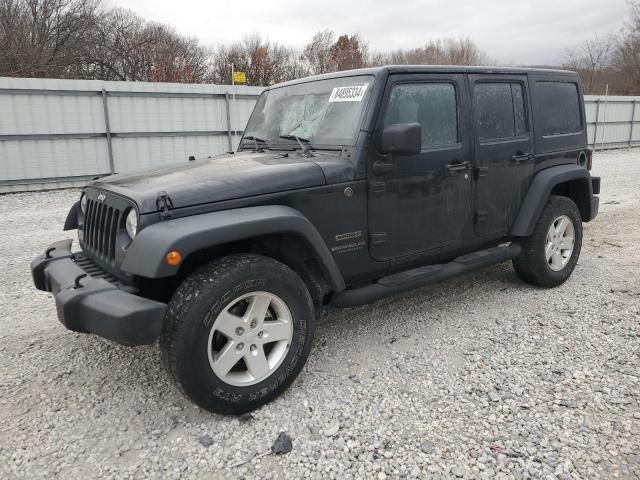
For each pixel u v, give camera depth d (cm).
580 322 406
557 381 319
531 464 246
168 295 302
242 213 281
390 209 353
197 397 271
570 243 489
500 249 443
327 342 383
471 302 457
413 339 385
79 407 302
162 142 1358
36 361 357
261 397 290
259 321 287
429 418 284
